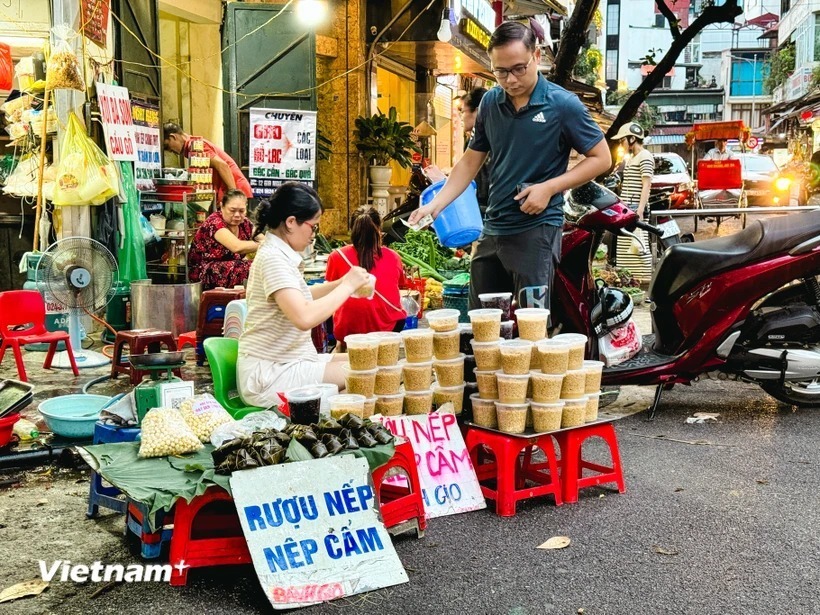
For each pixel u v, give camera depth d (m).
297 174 11.02
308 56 11.36
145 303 7.51
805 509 4.05
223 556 3.32
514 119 4.84
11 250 9.29
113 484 3.31
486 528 3.91
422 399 4.23
